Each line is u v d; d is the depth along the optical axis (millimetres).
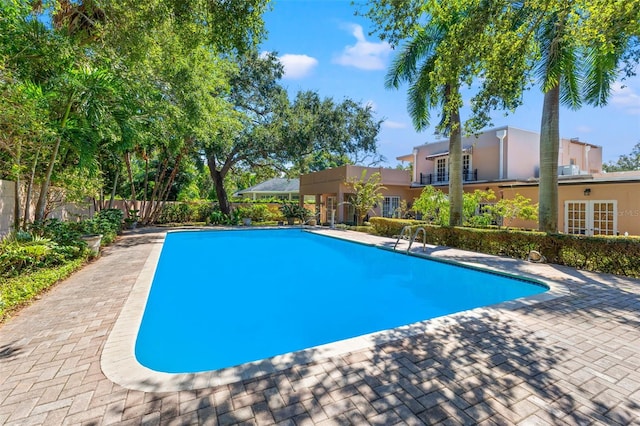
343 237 13555
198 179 32562
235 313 5691
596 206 12492
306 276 8367
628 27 5023
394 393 2492
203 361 3955
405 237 13109
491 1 5492
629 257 6746
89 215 13578
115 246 10570
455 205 11633
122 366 2875
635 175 14922
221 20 5855
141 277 6242
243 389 2529
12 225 7070
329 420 2174
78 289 5398
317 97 21484
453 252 9914
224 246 13016
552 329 3836
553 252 8094
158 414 2223
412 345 3369
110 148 9547
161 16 6543
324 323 5266
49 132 6441
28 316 4133
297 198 34719
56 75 6773
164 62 9859
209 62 12242
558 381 2697
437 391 2529
